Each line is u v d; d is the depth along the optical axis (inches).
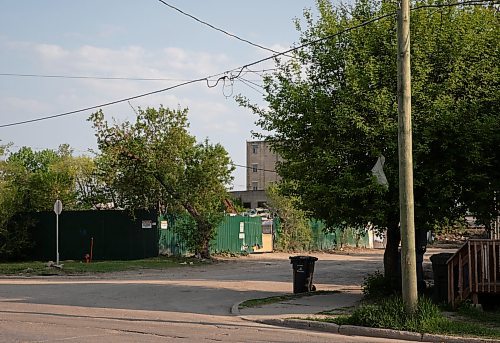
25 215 1360.7
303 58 678.5
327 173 632.4
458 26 614.2
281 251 1764.3
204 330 484.7
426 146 573.6
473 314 524.4
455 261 565.3
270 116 681.0
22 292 776.3
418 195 606.9
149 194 1380.4
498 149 593.9
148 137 1325.0
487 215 619.2
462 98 609.0
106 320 535.5
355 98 605.9
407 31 481.1
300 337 453.4
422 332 451.2
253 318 552.4
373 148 593.3
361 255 1739.7
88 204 1578.5
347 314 551.5
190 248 1397.6
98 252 1358.3
